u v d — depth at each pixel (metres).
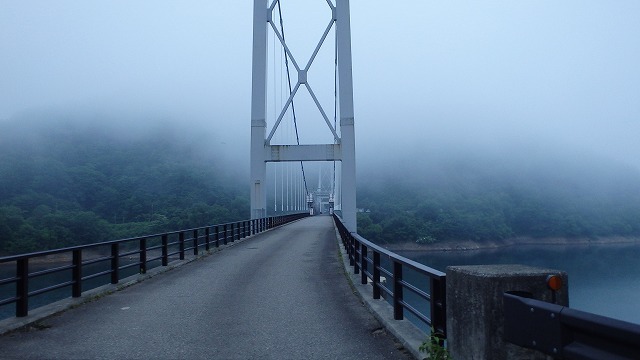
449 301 4.43
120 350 5.65
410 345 5.38
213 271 13.23
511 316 3.33
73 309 8.09
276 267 14.10
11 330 6.50
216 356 5.41
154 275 12.28
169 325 6.89
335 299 8.97
